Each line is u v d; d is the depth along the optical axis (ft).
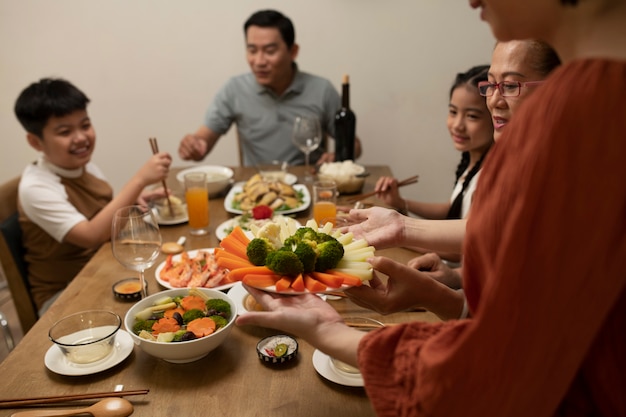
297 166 8.45
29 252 6.27
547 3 1.79
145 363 3.46
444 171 11.35
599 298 1.70
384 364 2.23
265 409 3.01
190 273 4.37
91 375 3.34
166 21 10.58
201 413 2.99
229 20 10.53
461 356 1.84
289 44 8.86
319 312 2.73
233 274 3.10
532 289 1.73
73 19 10.55
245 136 9.59
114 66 10.89
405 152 11.27
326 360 3.41
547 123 1.69
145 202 6.44
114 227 4.11
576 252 1.67
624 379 1.84
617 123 1.60
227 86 9.46
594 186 1.63
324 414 2.97
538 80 3.95
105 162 11.60
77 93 6.13
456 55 10.50
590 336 1.75
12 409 3.07
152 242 4.17
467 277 2.17
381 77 10.75
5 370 3.40
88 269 4.85
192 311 3.63
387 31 10.43
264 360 3.41
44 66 10.86
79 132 6.17
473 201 2.13
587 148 1.63
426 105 10.88
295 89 9.25
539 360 1.77
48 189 5.98
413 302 3.34
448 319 3.39
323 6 10.34
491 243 1.90
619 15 1.70
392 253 5.10
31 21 10.55
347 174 6.86
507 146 1.89
